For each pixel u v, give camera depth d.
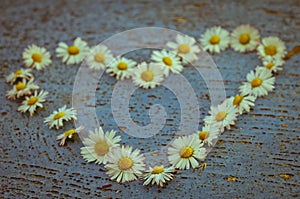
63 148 0.54
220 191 0.52
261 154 0.53
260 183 0.52
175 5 0.62
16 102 0.57
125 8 0.62
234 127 0.55
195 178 0.53
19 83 0.57
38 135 0.55
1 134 0.55
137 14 0.62
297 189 0.52
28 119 0.56
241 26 0.60
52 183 0.53
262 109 0.56
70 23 0.61
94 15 0.62
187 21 0.61
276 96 0.56
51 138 0.55
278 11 0.61
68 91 0.57
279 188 0.52
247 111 0.55
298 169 0.53
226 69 0.58
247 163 0.53
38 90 0.57
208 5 0.62
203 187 0.52
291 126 0.55
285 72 0.57
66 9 0.62
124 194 0.52
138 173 0.53
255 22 0.60
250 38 0.59
